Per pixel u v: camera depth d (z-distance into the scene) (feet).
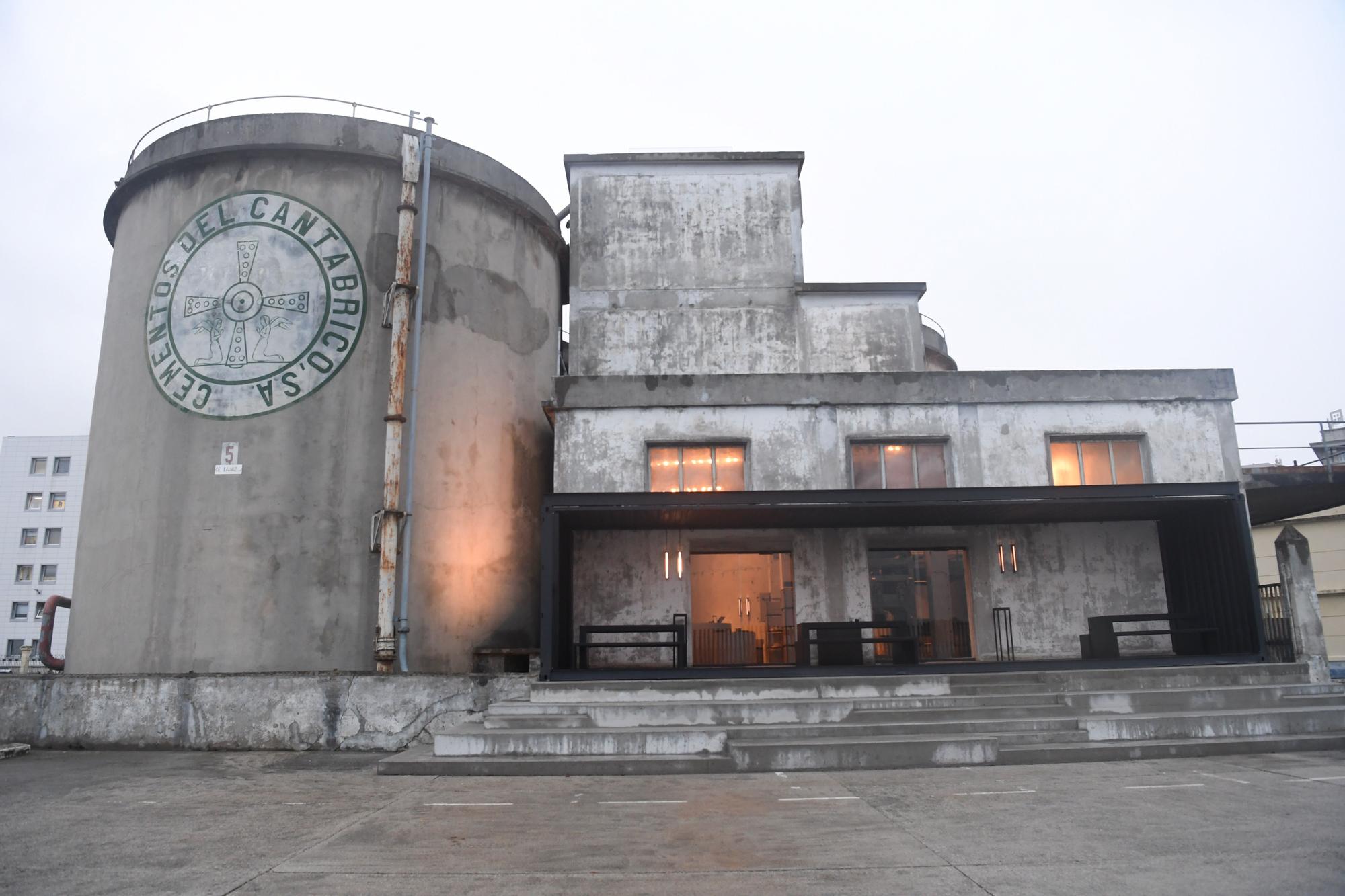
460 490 50.57
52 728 39.14
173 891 16.97
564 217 62.59
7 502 216.13
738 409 48.14
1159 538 48.52
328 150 50.21
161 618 45.57
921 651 47.85
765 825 21.93
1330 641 83.56
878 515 45.27
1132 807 23.38
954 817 22.57
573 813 23.71
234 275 49.03
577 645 41.73
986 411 48.57
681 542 47.93
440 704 38.40
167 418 47.88
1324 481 62.44
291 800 26.40
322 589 45.70
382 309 49.49
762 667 40.27
